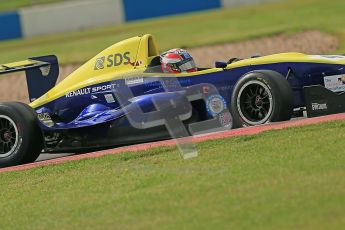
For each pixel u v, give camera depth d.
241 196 22.36
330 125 29.27
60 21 138.88
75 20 139.25
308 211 20.06
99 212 23.61
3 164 35.72
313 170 23.75
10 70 38.69
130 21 141.12
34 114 35.94
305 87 32.62
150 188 25.25
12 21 139.00
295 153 26.17
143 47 36.16
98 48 95.56
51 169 31.83
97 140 35.91
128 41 36.66
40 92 39.78
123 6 140.62
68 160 32.94
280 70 33.41
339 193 21.05
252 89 32.62
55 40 121.88
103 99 36.62
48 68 39.62
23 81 81.00
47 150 37.28
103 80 36.53
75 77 37.78
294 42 81.12
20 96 73.94
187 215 21.55
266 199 21.66
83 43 106.44
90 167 30.55
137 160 30.00
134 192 25.16
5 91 77.75
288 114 31.94
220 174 25.22
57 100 37.88
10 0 194.38
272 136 29.28
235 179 24.27
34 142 35.44
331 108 32.12
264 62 33.69
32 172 32.12
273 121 31.89
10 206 26.67
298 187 22.22
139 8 141.25
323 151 25.81
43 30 138.88
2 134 36.06
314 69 32.91
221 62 34.34
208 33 98.44
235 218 20.53
